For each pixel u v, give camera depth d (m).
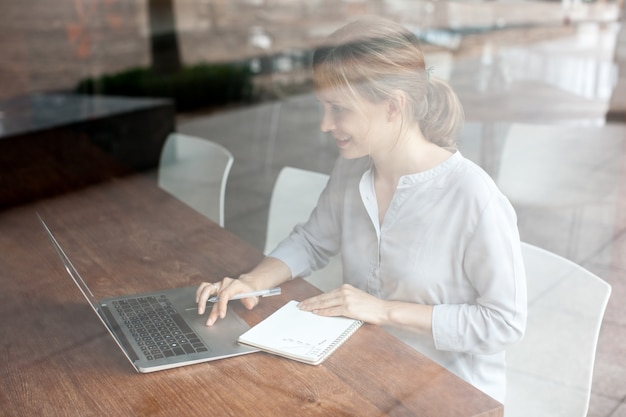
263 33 1.69
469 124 1.19
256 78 1.75
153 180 1.87
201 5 2.02
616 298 1.19
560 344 1.04
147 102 2.18
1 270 1.40
